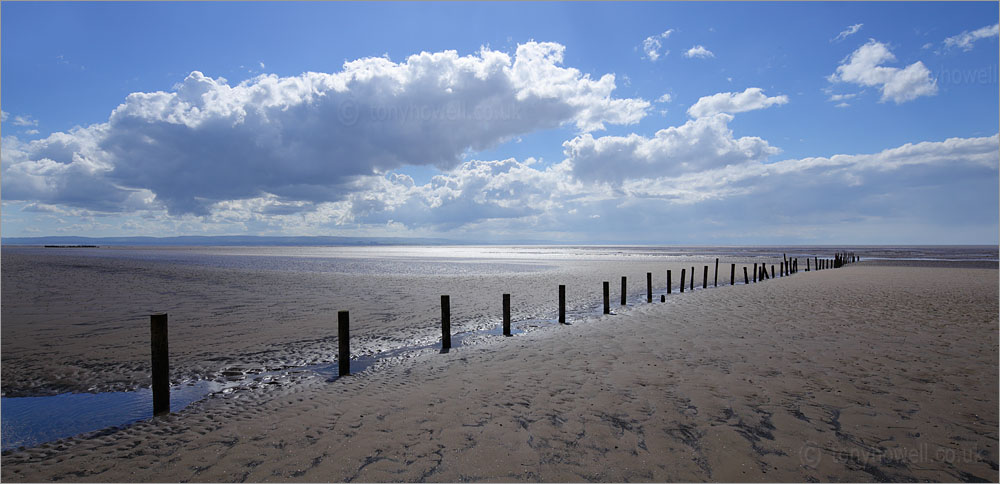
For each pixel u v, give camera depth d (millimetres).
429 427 5758
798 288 22359
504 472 4609
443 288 24297
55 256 71000
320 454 5105
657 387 7109
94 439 5754
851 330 11398
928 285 23438
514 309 17047
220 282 27375
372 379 8258
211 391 7828
